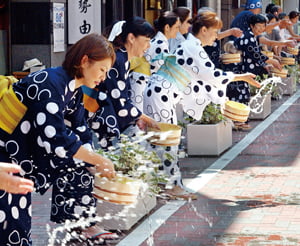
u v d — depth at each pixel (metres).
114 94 7.68
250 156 12.48
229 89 15.57
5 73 15.72
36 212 8.62
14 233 5.22
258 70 15.45
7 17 15.63
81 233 7.32
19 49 15.74
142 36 7.96
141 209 8.18
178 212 8.60
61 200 7.14
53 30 15.66
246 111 9.95
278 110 19.22
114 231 7.71
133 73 9.64
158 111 9.34
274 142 13.99
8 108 5.28
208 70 9.45
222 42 26.36
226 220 8.26
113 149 7.80
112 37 8.06
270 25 17.62
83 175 7.09
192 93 9.66
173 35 9.77
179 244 7.34
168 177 9.20
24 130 5.33
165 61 9.41
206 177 10.67
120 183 6.53
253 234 7.71
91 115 7.67
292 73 23.06
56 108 5.34
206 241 7.45
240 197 9.40
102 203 7.69
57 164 5.40
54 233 7.27
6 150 5.32
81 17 16.33
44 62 15.73
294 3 39.59
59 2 15.92
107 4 19.56
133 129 8.84
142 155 7.75
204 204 8.99
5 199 5.15
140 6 21.36
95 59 5.52
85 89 7.52
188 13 11.61
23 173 5.37
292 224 8.09
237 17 15.48
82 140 6.16
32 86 5.33
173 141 8.68
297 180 10.45
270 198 9.34
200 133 12.38
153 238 7.53
